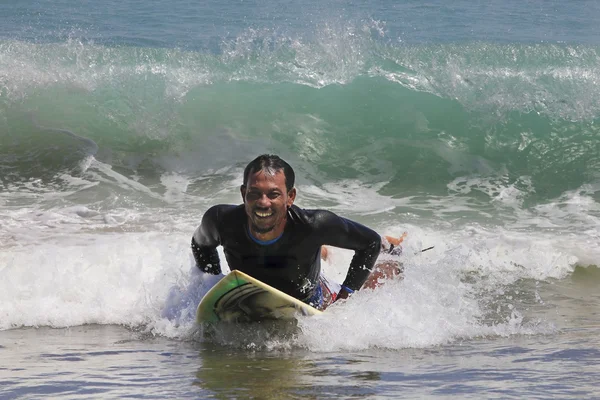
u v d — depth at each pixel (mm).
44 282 22188
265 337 18359
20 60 45094
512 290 24391
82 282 22375
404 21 63625
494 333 19062
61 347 17672
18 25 59906
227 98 44781
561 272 26516
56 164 39125
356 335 18078
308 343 17781
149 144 41656
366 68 46375
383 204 35500
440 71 46000
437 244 28516
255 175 17297
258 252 18438
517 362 15859
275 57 46750
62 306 20938
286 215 17984
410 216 33312
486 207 35156
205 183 37719
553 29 62219
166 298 20969
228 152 41281
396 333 18234
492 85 45312
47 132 41688
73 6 67438
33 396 13219
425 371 15086
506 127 43625
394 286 20656
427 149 42281
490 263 27109
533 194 37562
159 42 54875
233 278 17516
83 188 36125
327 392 13461
